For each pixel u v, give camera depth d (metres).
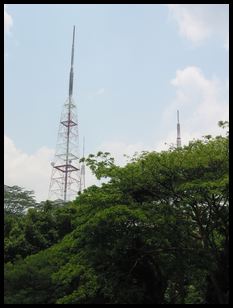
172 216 24.30
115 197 25.59
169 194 26.08
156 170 25.66
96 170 27.50
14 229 43.00
